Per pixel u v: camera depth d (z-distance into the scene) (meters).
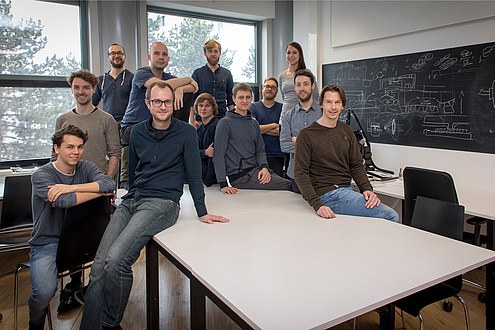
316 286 1.47
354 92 4.77
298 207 2.71
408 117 4.12
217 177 3.25
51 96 4.39
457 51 3.62
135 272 3.32
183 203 2.89
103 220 2.33
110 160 2.98
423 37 3.91
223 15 5.49
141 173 2.37
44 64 4.32
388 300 1.38
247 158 3.36
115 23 4.36
